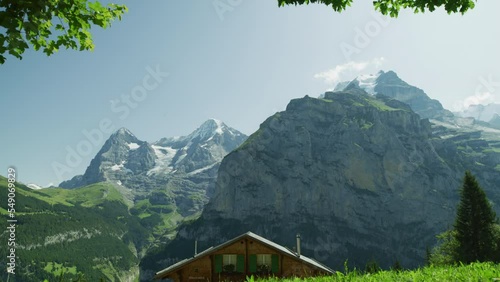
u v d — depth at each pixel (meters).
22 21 7.45
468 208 77.44
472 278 5.83
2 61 7.45
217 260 46.00
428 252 108.00
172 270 45.41
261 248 45.81
